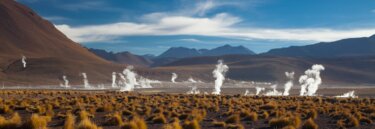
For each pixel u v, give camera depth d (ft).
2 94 197.16
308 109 116.47
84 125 62.54
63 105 125.29
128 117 96.48
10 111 101.91
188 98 181.57
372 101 167.94
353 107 127.13
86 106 120.37
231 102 154.61
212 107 122.01
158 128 77.20
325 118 99.25
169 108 119.03
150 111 108.99
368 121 90.17
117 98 167.22
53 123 81.10
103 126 78.84
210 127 80.53
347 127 82.64
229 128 78.28
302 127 78.23
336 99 178.81
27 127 66.18
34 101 135.03
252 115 93.76
